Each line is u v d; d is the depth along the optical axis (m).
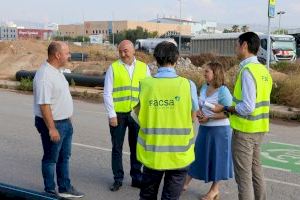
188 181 6.30
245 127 4.86
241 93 4.80
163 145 4.22
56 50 5.49
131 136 6.30
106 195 6.19
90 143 9.28
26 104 15.70
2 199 3.11
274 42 36.53
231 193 6.39
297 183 6.91
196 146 5.98
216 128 5.81
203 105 5.80
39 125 5.61
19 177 6.90
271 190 6.55
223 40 45.50
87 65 31.12
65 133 5.72
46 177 5.70
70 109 5.73
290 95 16.00
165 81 4.22
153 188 4.41
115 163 6.34
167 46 4.23
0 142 9.17
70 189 6.00
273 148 9.46
